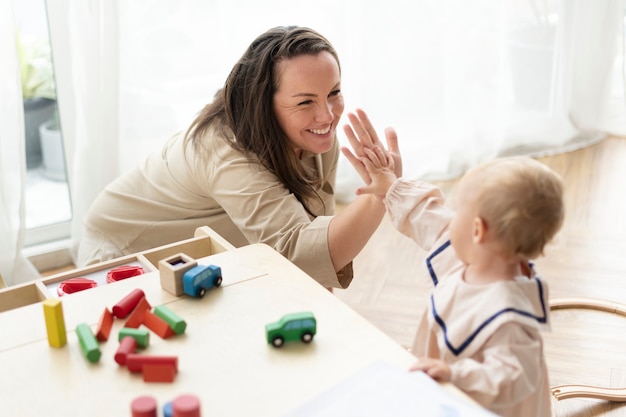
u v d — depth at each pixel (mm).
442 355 974
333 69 1402
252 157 1428
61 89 2098
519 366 887
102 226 1670
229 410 872
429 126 2820
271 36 1416
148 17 2150
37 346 1003
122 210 1659
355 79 2629
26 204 2270
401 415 845
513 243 905
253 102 1399
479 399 899
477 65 2803
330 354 964
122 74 2152
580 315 1930
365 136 1238
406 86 2736
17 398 906
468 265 1007
